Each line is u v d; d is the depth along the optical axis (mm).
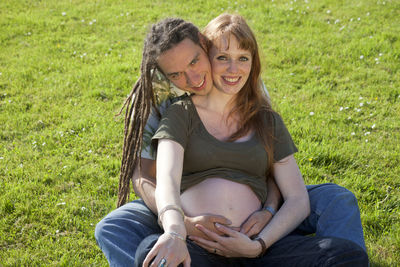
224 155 2338
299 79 5871
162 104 2523
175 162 2234
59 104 5453
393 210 3330
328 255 1999
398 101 5168
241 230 2248
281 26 7691
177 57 2271
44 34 7863
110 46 7309
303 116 4898
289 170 2451
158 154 2297
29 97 5676
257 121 2441
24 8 9219
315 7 8430
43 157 4277
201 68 2320
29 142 4590
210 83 2400
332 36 7094
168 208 2053
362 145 4227
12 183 3807
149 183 2447
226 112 2461
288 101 5281
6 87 5938
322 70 6023
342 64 6203
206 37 2387
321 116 4871
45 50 7188
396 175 3764
